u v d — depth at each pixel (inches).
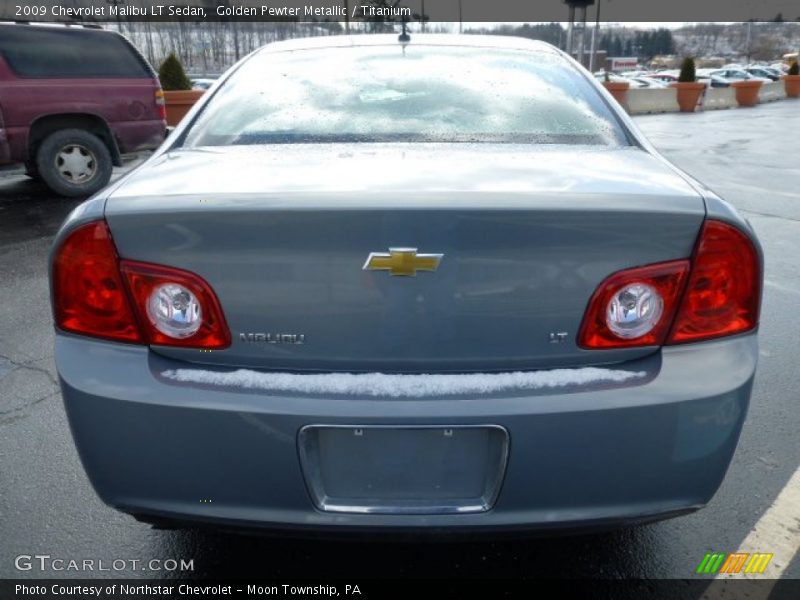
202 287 61.1
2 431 112.7
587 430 60.2
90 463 64.4
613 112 91.0
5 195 308.8
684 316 62.3
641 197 61.4
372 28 216.2
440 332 60.4
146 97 313.7
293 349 61.4
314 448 61.6
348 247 58.9
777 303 175.0
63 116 295.4
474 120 86.7
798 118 821.2
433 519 62.3
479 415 59.4
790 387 128.9
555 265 59.8
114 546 86.7
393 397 59.9
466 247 58.9
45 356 142.3
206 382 61.2
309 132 84.4
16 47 280.5
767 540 87.8
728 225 61.9
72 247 63.1
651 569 82.5
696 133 634.8
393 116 87.2
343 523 62.6
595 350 61.8
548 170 68.9
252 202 59.2
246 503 62.7
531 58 104.0
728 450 64.0
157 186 65.5
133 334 62.9
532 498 61.8
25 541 87.5
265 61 104.0
